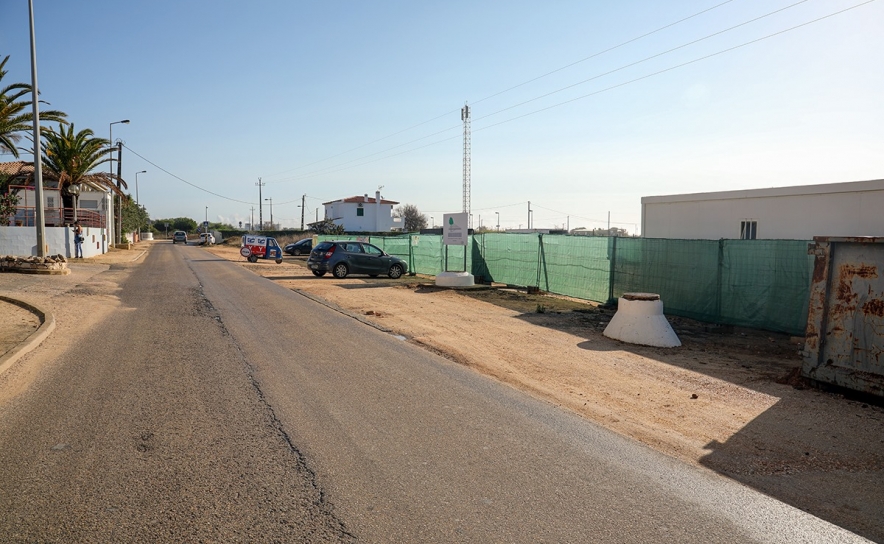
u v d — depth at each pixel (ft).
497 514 13.10
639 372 28.09
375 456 16.30
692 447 18.31
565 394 23.93
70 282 64.03
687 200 61.93
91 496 13.58
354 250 81.87
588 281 53.83
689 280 43.37
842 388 24.27
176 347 30.58
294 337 34.14
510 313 47.24
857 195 47.62
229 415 19.61
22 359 27.30
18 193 121.39
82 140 135.74
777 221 53.62
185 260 126.31
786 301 36.86
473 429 18.80
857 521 13.62
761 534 12.69
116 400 21.07
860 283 23.90
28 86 96.73
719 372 28.27
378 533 12.13
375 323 40.32
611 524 12.82
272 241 123.13
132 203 264.93
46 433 17.66
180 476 14.75
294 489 14.12
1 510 12.85
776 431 19.97
